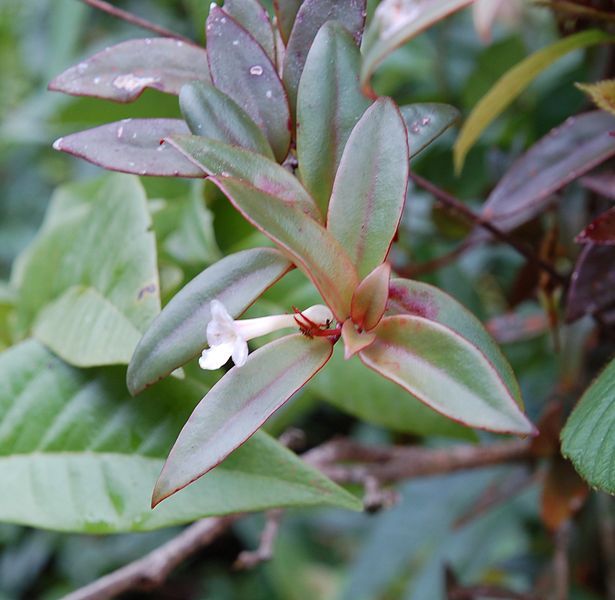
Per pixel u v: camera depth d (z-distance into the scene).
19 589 1.39
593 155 0.50
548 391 0.75
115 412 0.50
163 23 1.20
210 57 0.45
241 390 0.41
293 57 0.45
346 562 1.22
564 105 0.66
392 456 0.67
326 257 0.41
